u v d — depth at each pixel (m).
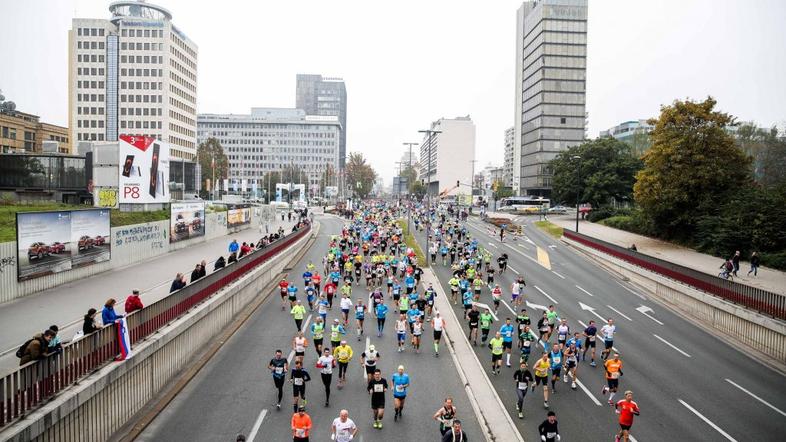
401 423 16.17
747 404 18.34
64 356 12.82
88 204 57.12
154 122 126.88
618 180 88.50
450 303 32.59
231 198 120.06
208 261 38.38
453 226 74.88
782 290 31.86
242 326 26.23
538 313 30.23
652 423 16.66
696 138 51.75
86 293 25.94
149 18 127.19
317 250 54.84
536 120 138.12
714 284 29.19
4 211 38.94
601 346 24.77
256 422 15.77
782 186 45.47
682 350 24.31
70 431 12.50
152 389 17.08
